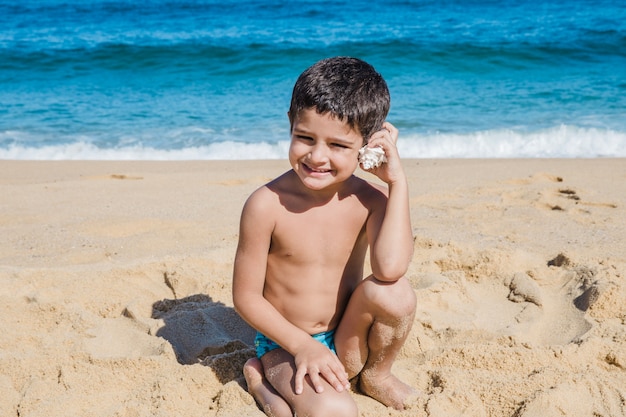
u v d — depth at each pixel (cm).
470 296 362
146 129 1063
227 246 450
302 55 1631
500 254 397
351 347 260
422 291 356
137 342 318
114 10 2398
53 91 1363
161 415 249
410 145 959
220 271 407
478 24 2003
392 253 243
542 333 328
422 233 475
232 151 948
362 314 250
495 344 298
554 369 273
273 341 268
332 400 235
